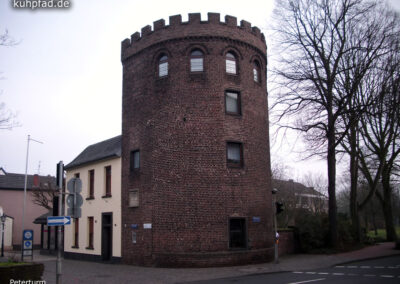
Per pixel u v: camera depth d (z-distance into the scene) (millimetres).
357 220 29672
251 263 20000
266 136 23406
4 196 45594
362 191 51844
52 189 41844
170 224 19922
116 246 23234
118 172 24109
